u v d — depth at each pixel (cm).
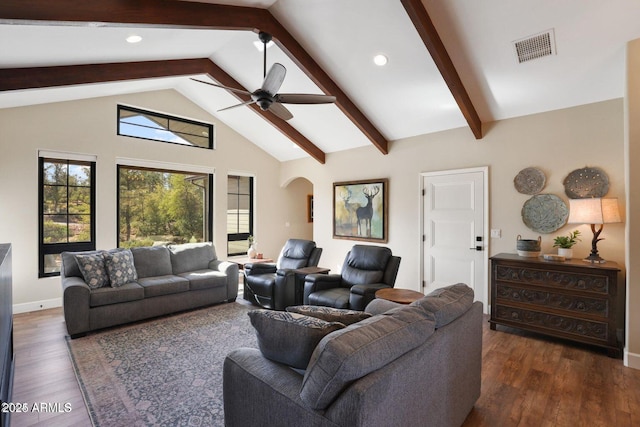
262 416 144
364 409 109
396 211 511
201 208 596
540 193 372
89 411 204
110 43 295
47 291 416
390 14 298
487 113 402
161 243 548
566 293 308
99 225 456
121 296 351
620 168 326
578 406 212
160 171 534
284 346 147
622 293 317
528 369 263
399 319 148
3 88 287
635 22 254
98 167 456
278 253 702
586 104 345
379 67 369
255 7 313
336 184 593
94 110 453
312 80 394
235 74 454
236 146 627
